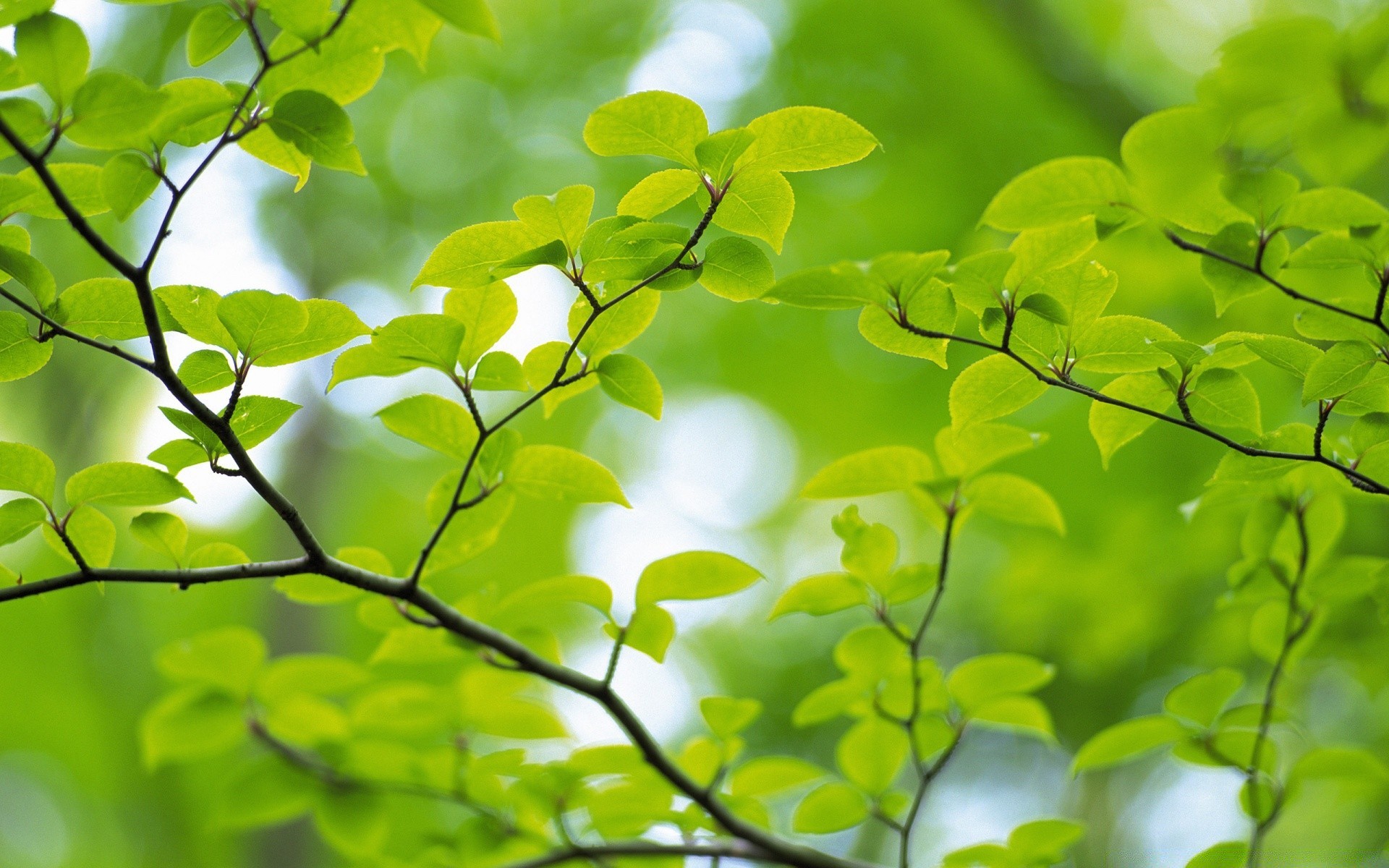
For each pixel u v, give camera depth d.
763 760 2.26
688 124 2.06
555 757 3.84
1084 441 5.06
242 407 2.10
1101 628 4.38
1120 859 5.17
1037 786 5.95
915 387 5.77
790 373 6.21
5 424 5.49
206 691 2.26
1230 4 4.54
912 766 5.78
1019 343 2.11
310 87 2.07
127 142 2.05
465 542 2.17
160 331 2.06
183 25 5.33
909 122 5.39
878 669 2.23
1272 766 2.25
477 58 6.01
